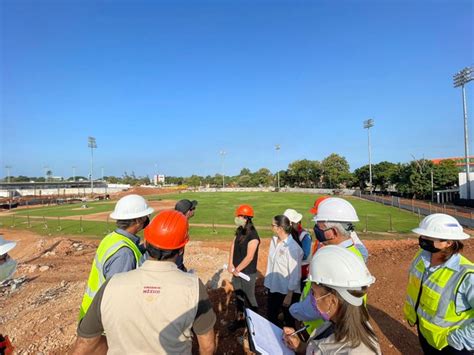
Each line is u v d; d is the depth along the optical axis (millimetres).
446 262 2590
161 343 1805
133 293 1825
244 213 4723
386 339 4172
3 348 2803
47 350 4387
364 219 25438
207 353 2037
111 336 1814
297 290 4102
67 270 11016
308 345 2016
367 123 61719
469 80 36656
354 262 1830
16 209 44281
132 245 2799
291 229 4309
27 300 7375
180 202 4145
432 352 2713
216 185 120188
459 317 2463
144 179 150875
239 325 4734
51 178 144125
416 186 44844
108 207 40156
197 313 1923
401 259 8633
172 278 1918
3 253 2883
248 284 4676
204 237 18125
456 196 40219
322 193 67062
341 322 1761
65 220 27406
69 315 5734
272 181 109375
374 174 66875
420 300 2773
